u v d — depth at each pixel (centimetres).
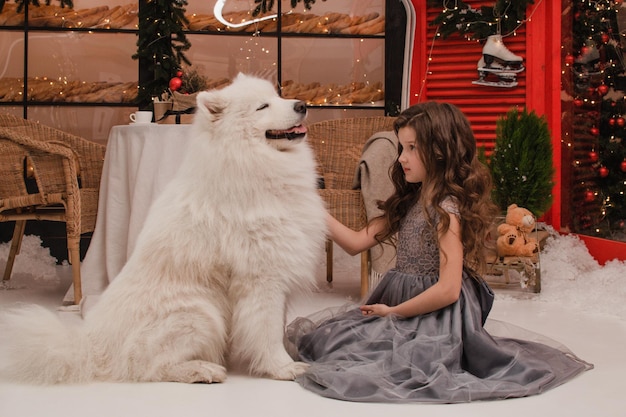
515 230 444
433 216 256
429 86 604
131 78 661
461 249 250
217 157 239
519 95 586
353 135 457
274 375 243
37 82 650
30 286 495
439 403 215
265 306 240
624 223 491
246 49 662
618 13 505
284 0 659
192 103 454
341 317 275
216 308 243
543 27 572
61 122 655
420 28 606
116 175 426
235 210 237
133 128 416
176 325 235
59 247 636
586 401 217
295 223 244
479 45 590
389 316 253
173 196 250
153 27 579
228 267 241
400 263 272
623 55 497
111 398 219
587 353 287
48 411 206
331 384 224
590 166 540
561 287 446
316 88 663
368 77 662
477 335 242
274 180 241
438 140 255
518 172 486
